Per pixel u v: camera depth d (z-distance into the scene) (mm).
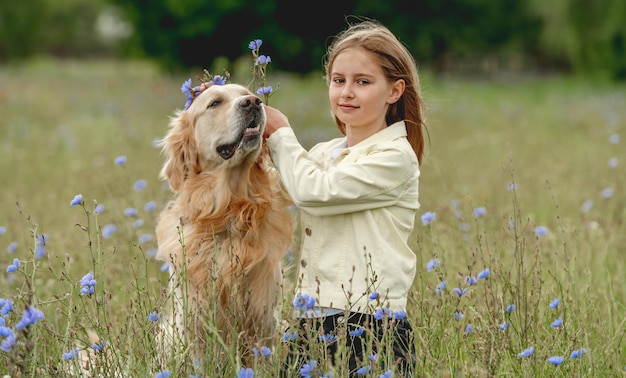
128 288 5512
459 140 15531
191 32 32781
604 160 12023
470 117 19953
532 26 43000
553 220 7816
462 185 9797
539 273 4809
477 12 37750
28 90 25703
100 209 4457
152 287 5418
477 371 3920
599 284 5969
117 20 40719
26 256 6434
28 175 11758
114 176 9703
